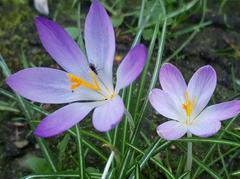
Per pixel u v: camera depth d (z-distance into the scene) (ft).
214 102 0.75
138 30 0.68
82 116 0.45
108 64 0.48
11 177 0.69
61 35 0.48
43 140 0.59
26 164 0.70
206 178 0.66
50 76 0.49
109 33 0.48
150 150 0.54
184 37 0.86
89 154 0.70
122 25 0.89
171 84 0.50
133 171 0.55
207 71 0.49
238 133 0.62
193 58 0.83
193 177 0.59
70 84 0.49
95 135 0.60
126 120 0.59
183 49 0.84
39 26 0.48
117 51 0.84
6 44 0.86
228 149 0.66
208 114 0.48
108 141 0.61
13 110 0.75
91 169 0.65
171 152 0.69
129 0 0.92
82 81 0.48
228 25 0.88
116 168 0.56
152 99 0.48
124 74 0.44
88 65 0.49
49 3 0.93
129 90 0.60
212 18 0.89
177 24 0.86
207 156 0.60
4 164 0.71
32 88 0.48
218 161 0.67
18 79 0.47
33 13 0.92
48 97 0.48
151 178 0.64
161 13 0.80
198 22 0.88
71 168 0.68
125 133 0.59
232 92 0.77
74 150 0.70
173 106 0.48
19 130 0.75
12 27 0.89
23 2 0.92
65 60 0.49
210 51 0.83
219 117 0.47
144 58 0.41
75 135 0.59
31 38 0.87
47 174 0.55
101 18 0.48
